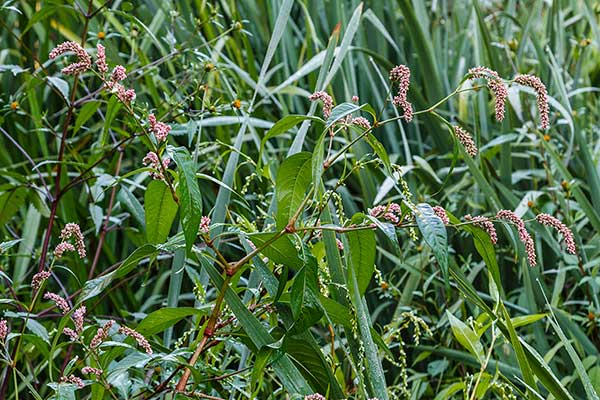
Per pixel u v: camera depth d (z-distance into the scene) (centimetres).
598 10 362
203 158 280
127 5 233
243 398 201
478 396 195
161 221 184
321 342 248
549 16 346
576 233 258
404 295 249
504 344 238
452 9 365
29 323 192
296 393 175
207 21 253
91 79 293
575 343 246
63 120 299
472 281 262
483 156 273
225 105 230
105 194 271
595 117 343
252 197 244
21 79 302
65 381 175
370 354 179
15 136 296
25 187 233
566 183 259
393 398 204
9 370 228
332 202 273
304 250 173
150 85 258
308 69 259
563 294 280
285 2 227
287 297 181
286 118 180
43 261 229
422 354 238
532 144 282
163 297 278
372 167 278
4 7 228
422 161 266
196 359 179
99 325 187
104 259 281
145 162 177
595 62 354
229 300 178
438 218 167
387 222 179
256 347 181
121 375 174
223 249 267
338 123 182
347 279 190
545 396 241
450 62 358
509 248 262
